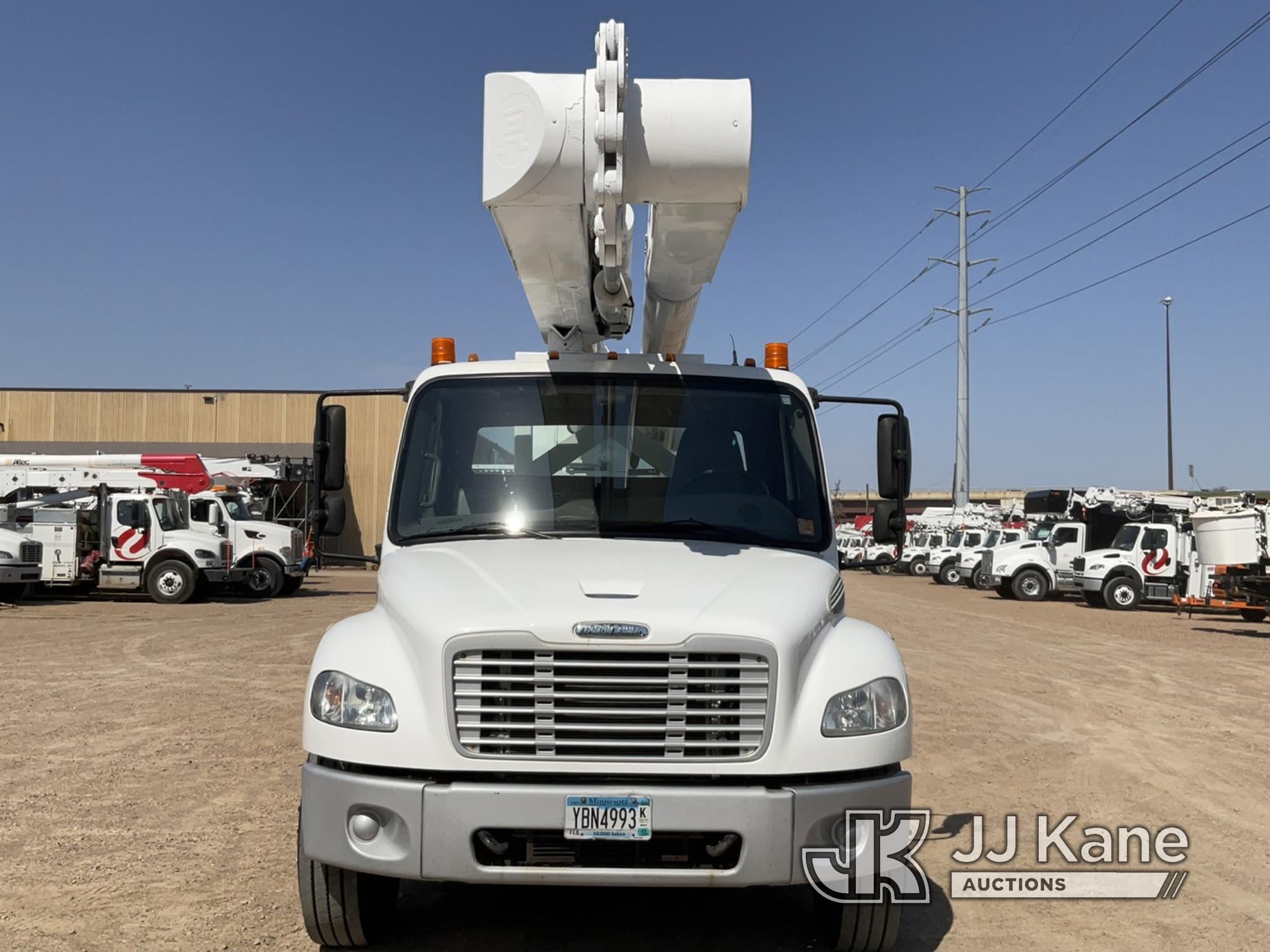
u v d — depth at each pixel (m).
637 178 4.92
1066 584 28.31
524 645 3.71
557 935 4.50
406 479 5.02
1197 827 6.27
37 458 23.09
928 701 10.70
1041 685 11.96
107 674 11.73
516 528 4.85
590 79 4.84
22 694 10.38
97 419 47.97
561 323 6.30
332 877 4.02
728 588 4.06
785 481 5.05
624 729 3.68
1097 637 18.05
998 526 36.91
